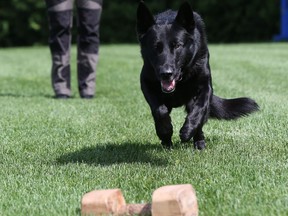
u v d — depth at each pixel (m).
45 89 13.90
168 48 6.29
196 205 4.35
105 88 13.23
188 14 6.40
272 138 7.20
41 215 4.69
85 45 11.52
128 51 25.42
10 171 6.16
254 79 13.53
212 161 6.13
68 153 6.89
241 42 32.66
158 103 6.40
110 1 36.09
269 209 4.47
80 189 5.33
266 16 32.56
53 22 11.45
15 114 9.73
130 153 6.71
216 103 7.31
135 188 5.29
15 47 35.84
